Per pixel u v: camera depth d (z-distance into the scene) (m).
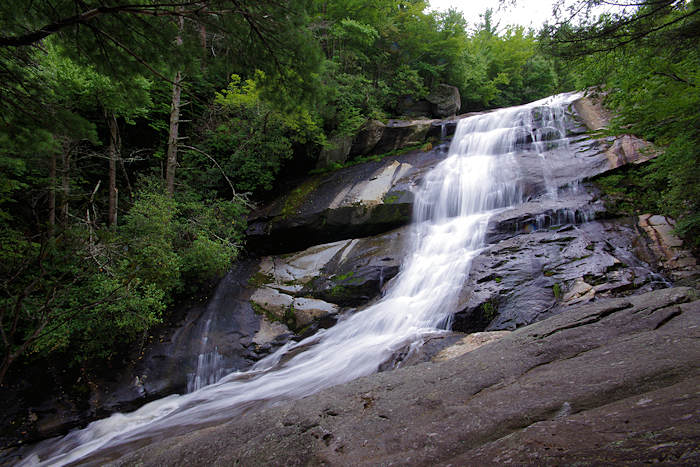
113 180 10.74
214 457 3.24
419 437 2.59
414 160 14.95
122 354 8.32
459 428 2.54
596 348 3.54
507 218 10.29
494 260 9.02
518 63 28.27
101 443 6.10
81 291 7.38
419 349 6.68
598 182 10.80
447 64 21.27
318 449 2.87
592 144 12.10
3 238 4.35
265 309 10.19
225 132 14.09
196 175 14.04
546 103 15.89
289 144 13.54
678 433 1.35
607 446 1.46
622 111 7.16
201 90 14.48
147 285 8.22
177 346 8.83
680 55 5.21
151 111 13.73
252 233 12.99
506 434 2.26
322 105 4.73
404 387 3.89
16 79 4.31
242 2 3.62
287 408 3.88
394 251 11.12
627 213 9.73
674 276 7.67
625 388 2.35
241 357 8.80
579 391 2.50
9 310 4.18
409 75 19.20
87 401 7.23
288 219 12.78
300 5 3.82
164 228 9.20
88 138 4.78
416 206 12.31
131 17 3.64
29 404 6.95
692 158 7.02
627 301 4.65
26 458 6.01
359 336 8.52
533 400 2.60
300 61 4.21
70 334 7.62
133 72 4.23
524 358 3.77
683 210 8.54
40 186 7.74
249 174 14.09
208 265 10.41
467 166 13.27
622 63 5.46
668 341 3.03
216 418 6.14
